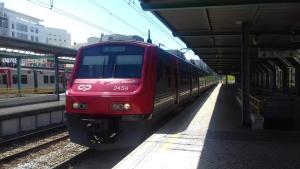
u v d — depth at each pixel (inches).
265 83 1913.1
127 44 445.7
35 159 405.7
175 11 452.1
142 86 413.4
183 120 557.9
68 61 1476.4
